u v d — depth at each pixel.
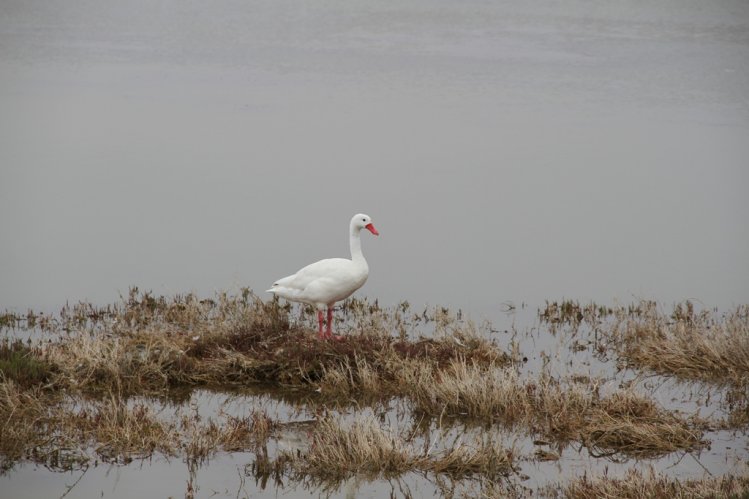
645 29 37.91
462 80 32.00
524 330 15.45
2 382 11.81
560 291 17.84
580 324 15.80
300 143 25.98
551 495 9.81
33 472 10.11
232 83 31.47
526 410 11.79
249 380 12.80
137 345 13.38
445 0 44.22
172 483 9.99
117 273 17.97
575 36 37.19
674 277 18.70
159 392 12.36
